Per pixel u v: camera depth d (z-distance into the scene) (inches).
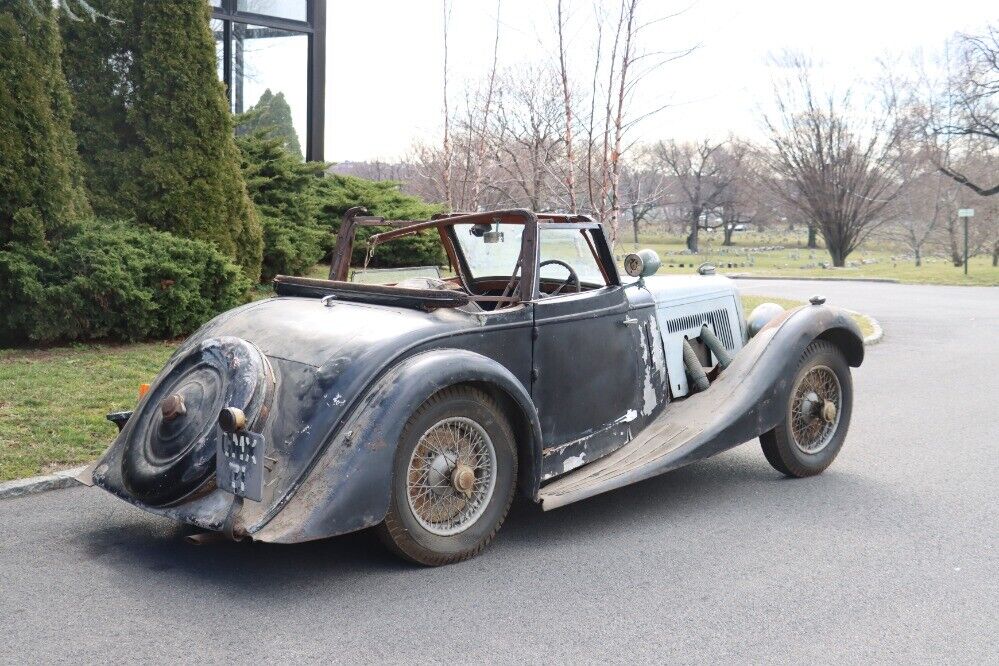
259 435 145.8
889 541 186.2
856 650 137.4
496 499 172.6
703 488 223.9
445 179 630.5
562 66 511.2
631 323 207.8
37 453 224.4
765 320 249.9
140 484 158.1
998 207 1846.7
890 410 326.0
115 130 403.5
